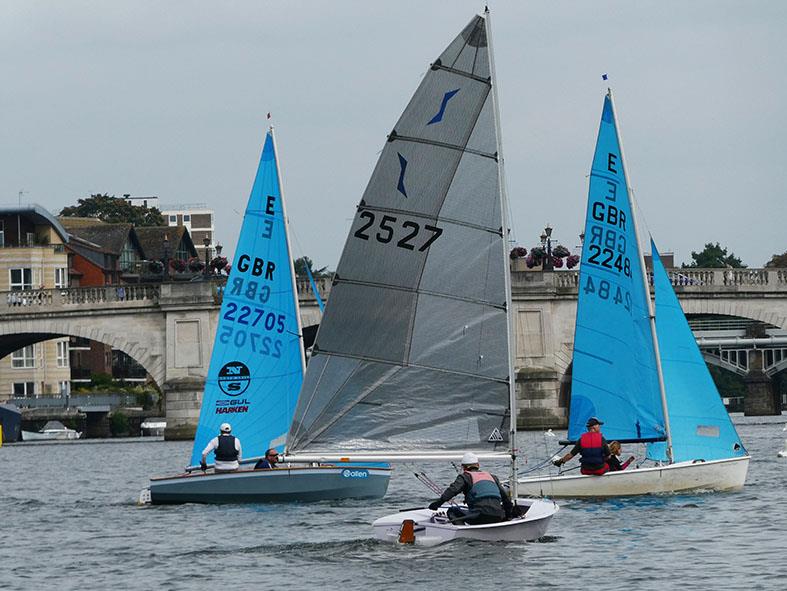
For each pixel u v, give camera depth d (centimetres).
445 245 8381
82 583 7819
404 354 8400
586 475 10806
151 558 8600
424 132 8375
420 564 7794
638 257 11312
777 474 13488
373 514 10419
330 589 7256
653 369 11206
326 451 8425
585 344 11188
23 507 12475
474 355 8362
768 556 8081
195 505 11469
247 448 12056
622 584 7275
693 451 11206
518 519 8231
